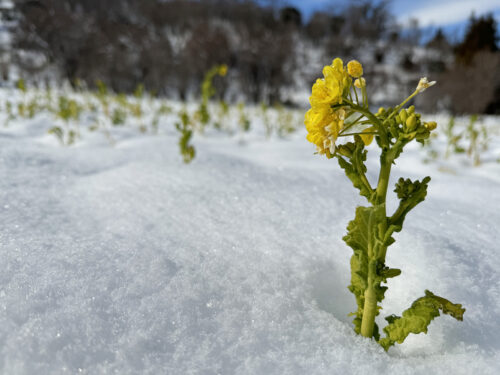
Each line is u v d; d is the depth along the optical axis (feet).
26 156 2.97
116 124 5.62
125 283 1.27
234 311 1.22
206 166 2.97
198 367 1.01
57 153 3.36
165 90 41.24
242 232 1.75
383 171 1.01
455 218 2.06
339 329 1.20
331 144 0.94
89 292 1.20
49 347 0.99
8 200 1.94
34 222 1.71
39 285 1.20
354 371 1.04
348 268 1.55
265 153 4.14
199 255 1.51
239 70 40.52
